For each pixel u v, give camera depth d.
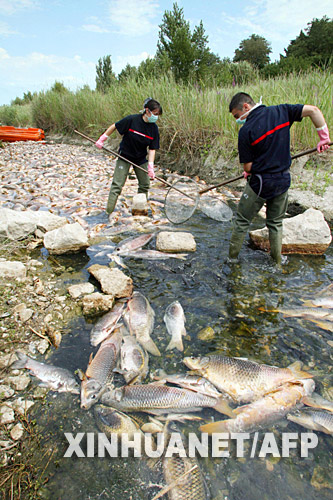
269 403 2.21
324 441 2.06
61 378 2.44
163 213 5.94
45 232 4.76
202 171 8.20
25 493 1.77
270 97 7.54
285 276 3.85
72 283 3.65
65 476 1.86
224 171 7.70
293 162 6.93
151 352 2.72
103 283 3.44
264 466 1.93
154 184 7.94
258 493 1.80
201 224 5.41
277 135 3.34
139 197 5.77
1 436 2.06
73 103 15.30
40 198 6.55
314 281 3.75
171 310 3.16
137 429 2.12
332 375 2.51
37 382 2.43
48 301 3.31
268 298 3.44
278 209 3.74
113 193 5.50
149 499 1.76
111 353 2.64
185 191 5.55
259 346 2.81
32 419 2.17
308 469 1.91
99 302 3.14
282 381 2.37
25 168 9.70
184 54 16.03
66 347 2.76
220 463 1.94
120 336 2.85
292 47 36.03
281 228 3.87
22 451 1.98
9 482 1.82
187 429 2.14
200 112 8.52
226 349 2.78
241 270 3.98
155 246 4.64
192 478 1.85
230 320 3.12
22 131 16.69
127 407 2.23
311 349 2.77
